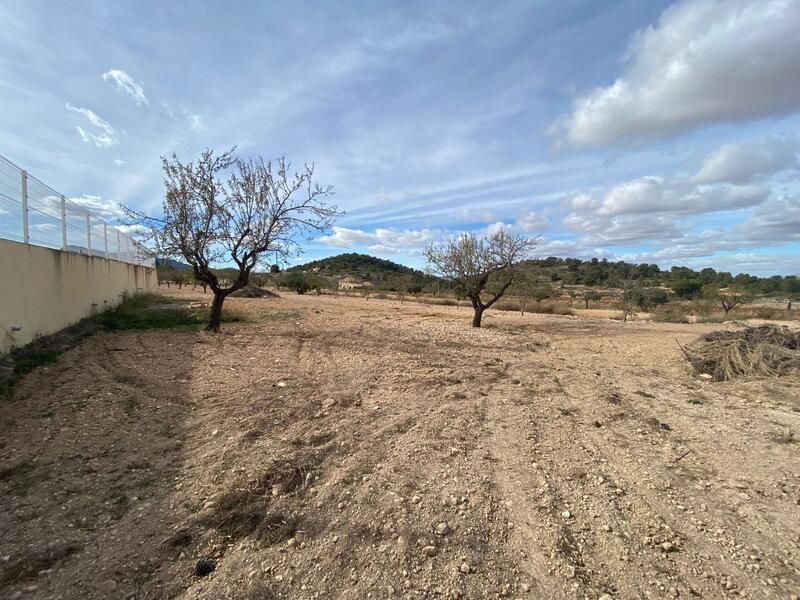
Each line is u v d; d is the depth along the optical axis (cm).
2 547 276
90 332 1059
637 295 2869
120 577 255
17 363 696
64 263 1032
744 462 429
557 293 4881
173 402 563
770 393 699
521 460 424
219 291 1190
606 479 388
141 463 396
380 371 780
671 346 1159
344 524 311
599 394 680
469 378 757
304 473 382
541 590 250
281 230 1205
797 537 303
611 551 286
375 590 248
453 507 336
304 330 1267
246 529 302
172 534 295
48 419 488
